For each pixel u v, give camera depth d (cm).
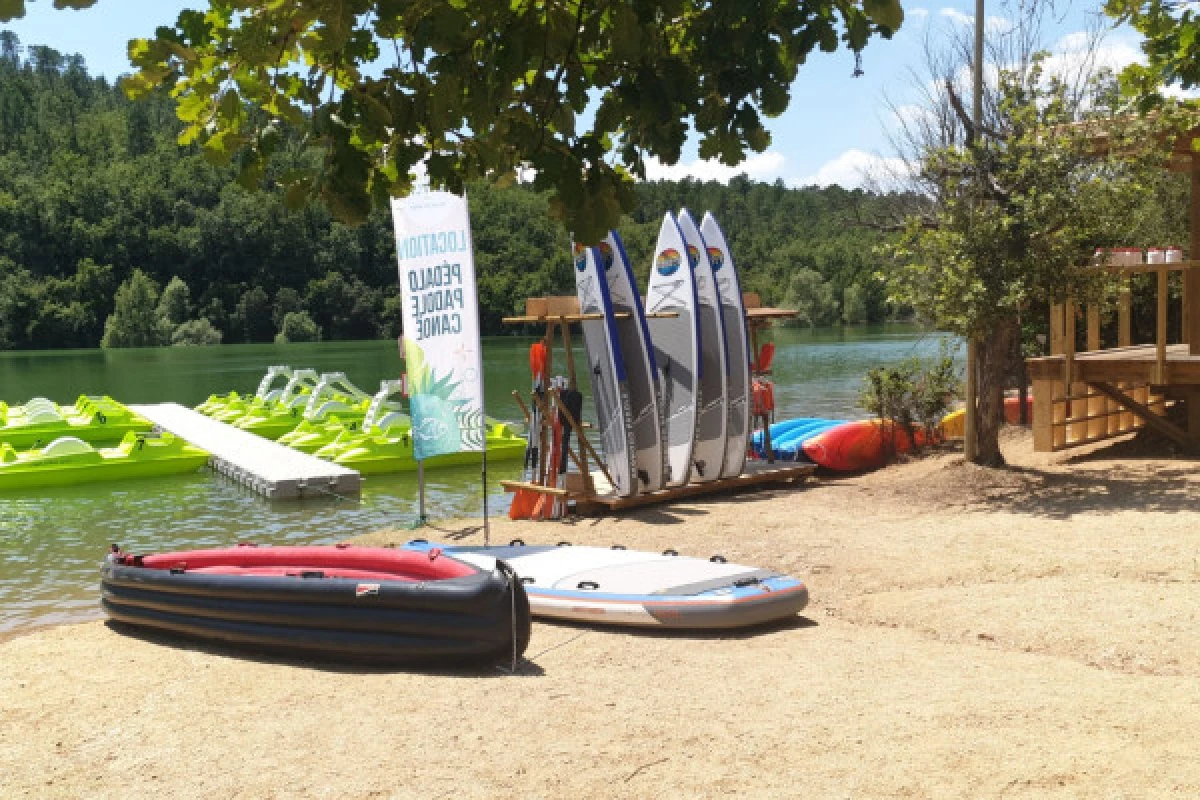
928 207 1588
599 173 311
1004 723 518
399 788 486
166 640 785
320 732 564
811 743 508
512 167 344
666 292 1313
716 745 514
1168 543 848
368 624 678
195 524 1395
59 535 1337
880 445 1477
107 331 10100
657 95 298
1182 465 1185
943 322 1177
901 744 500
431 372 1116
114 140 14650
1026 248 1142
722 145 315
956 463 1272
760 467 1391
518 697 604
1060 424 1328
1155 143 1128
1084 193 1117
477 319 1093
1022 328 1600
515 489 1207
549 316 1181
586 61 320
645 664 658
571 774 490
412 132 313
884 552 913
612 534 1084
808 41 297
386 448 1784
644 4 294
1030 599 737
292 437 2081
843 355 4862
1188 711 521
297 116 311
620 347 1205
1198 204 1299
